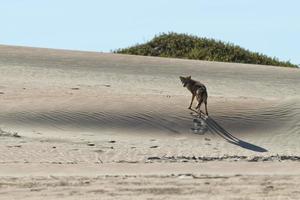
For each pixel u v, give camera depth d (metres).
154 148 53.12
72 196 33.12
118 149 51.81
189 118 61.34
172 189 35.69
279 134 59.91
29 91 69.75
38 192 33.94
